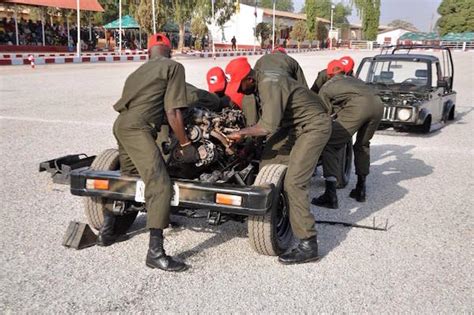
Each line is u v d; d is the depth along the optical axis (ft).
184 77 13.46
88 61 101.09
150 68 13.35
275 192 14.02
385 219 18.79
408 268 14.61
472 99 58.90
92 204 15.80
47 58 92.53
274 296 12.70
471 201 21.33
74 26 145.48
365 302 12.59
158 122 13.71
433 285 13.60
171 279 13.44
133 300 12.32
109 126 34.88
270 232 14.26
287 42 217.97
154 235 13.79
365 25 259.39
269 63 20.07
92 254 14.87
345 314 12.00
